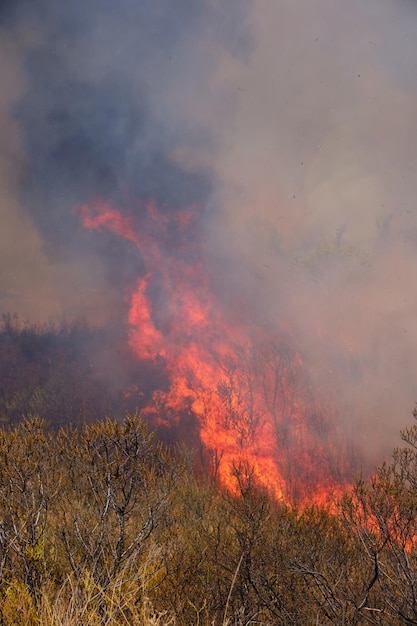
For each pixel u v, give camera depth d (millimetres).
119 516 4324
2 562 3652
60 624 3104
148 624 3297
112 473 4691
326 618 4199
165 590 4023
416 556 4465
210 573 4426
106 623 3238
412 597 4043
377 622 4055
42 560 3859
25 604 3328
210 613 4016
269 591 4328
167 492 4719
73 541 4199
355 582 4469
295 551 4621
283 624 4086
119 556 4039
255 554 4652
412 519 4680
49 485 4500
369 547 4688
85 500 4637
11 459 4391
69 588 3637
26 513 4188
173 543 4492
